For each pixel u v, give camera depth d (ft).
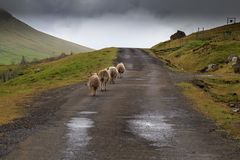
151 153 59.67
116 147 63.26
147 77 189.57
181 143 66.23
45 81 222.48
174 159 56.49
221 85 167.63
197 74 212.23
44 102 117.60
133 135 72.23
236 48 300.81
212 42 345.10
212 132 75.10
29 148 62.08
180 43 506.89
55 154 58.54
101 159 56.13
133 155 58.44
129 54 352.28
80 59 309.42
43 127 79.15
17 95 141.18
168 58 359.87
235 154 59.31
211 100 120.06
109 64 261.24
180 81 170.19
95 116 91.66
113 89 143.23
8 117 92.84
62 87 160.04
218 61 276.00
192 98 121.39
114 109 101.45
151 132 74.74
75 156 57.57
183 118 89.61
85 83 170.91
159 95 127.34
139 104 109.50
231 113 97.55
